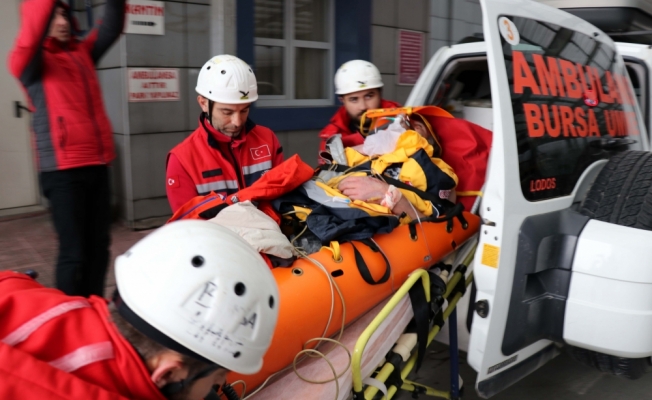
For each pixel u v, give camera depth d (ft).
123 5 10.28
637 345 7.04
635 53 11.15
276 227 6.90
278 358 5.89
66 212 9.72
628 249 6.97
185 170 8.62
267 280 4.04
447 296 7.96
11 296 3.80
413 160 8.64
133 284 3.73
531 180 7.34
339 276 6.79
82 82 9.84
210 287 3.69
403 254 7.69
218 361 3.69
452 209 8.69
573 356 7.98
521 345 7.47
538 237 7.25
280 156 9.98
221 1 17.31
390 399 6.82
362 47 21.98
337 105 22.11
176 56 16.99
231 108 8.48
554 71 8.01
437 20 25.13
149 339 3.65
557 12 8.49
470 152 9.77
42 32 8.79
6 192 17.70
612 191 7.61
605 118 9.04
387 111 10.18
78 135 9.70
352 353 6.24
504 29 7.29
